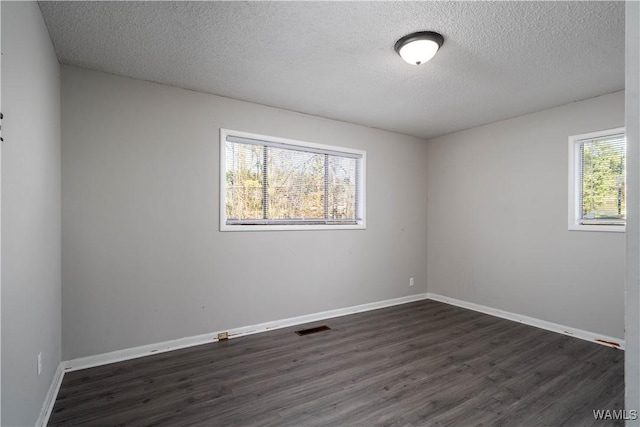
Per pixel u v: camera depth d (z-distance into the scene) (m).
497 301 4.09
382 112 3.80
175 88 3.09
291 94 3.28
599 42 2.28
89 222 2.71
